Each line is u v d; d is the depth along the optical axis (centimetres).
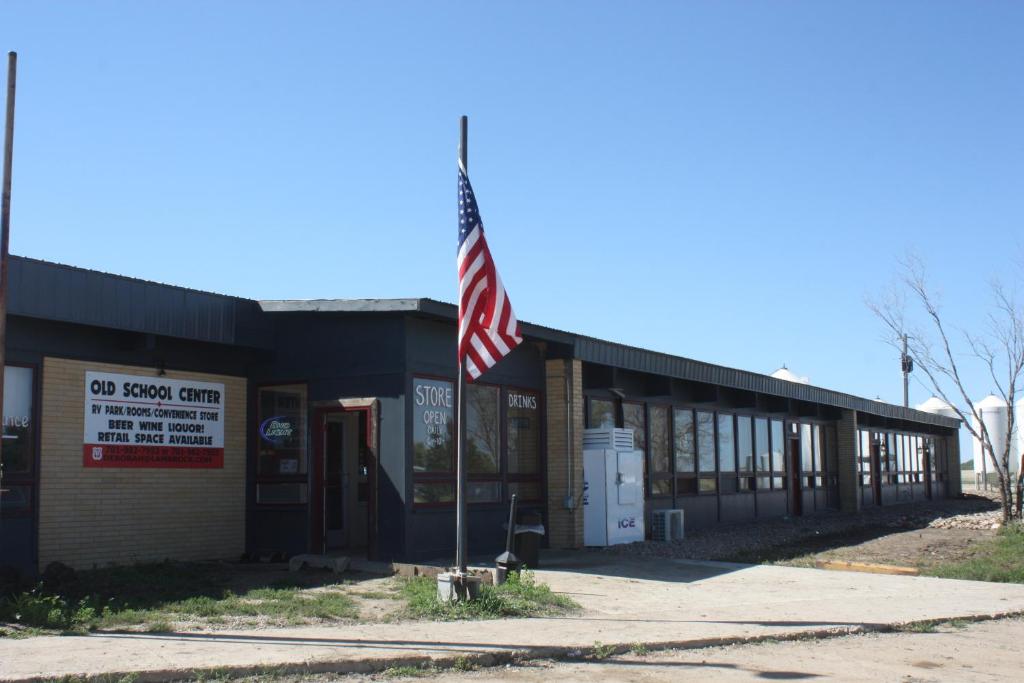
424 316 1538
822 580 1516
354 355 1557
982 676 868
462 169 1158
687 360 2225
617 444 1927
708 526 2494
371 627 1011
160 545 1496
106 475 1430
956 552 1991
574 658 918
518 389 1792
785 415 3047
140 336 1465
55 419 1370
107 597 1173
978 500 4319
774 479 2923
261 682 773
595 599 1273
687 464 2427
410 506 1491
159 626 980
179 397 1542
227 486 1609
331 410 1572
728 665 898
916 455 4278
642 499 1998
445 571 1315
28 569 1319
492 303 1162
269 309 1591
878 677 852
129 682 735
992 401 5069
